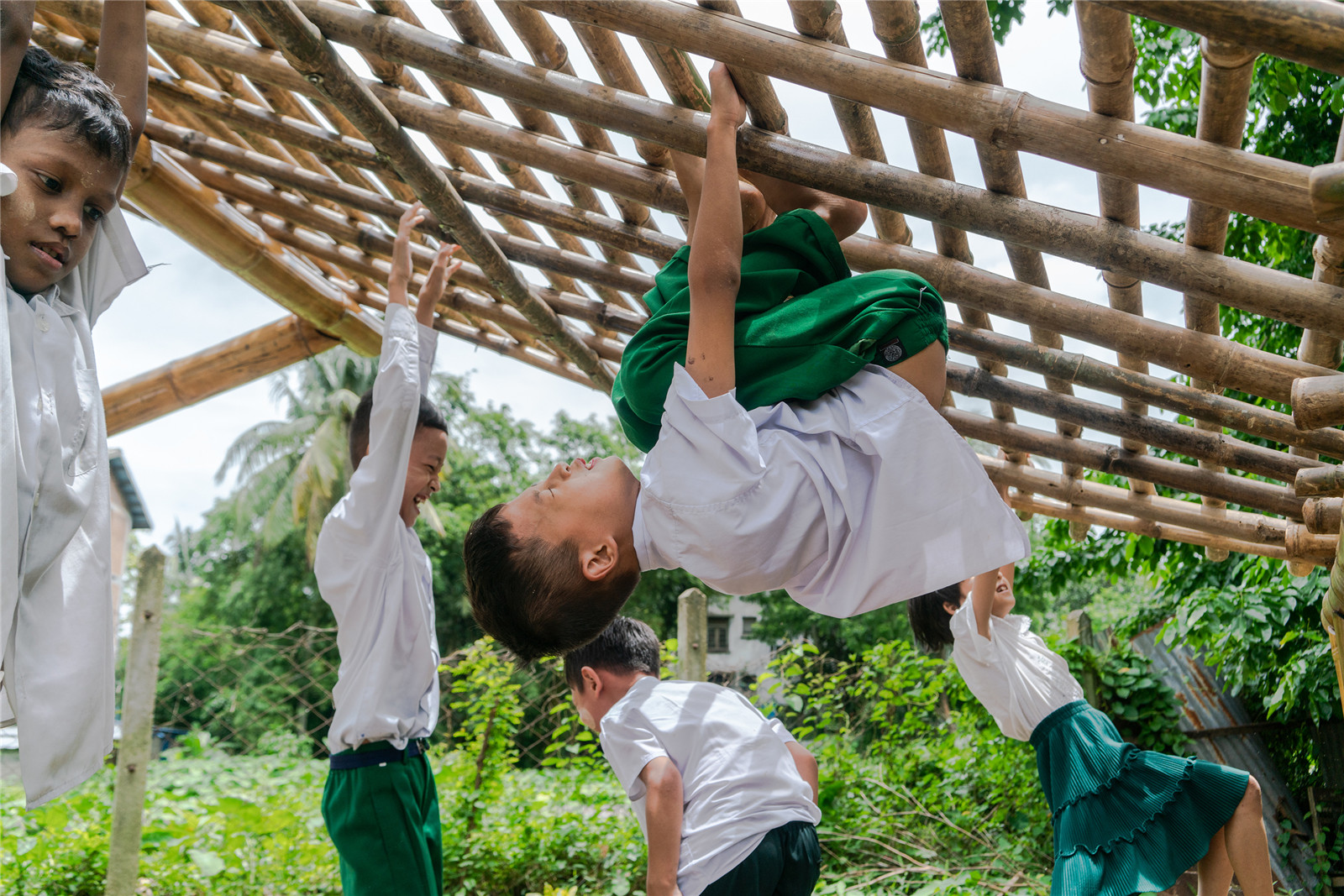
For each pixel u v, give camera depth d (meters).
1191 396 2.46
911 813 5.22
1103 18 1.31
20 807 5.21
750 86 1.66
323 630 5.85
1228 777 2.83
